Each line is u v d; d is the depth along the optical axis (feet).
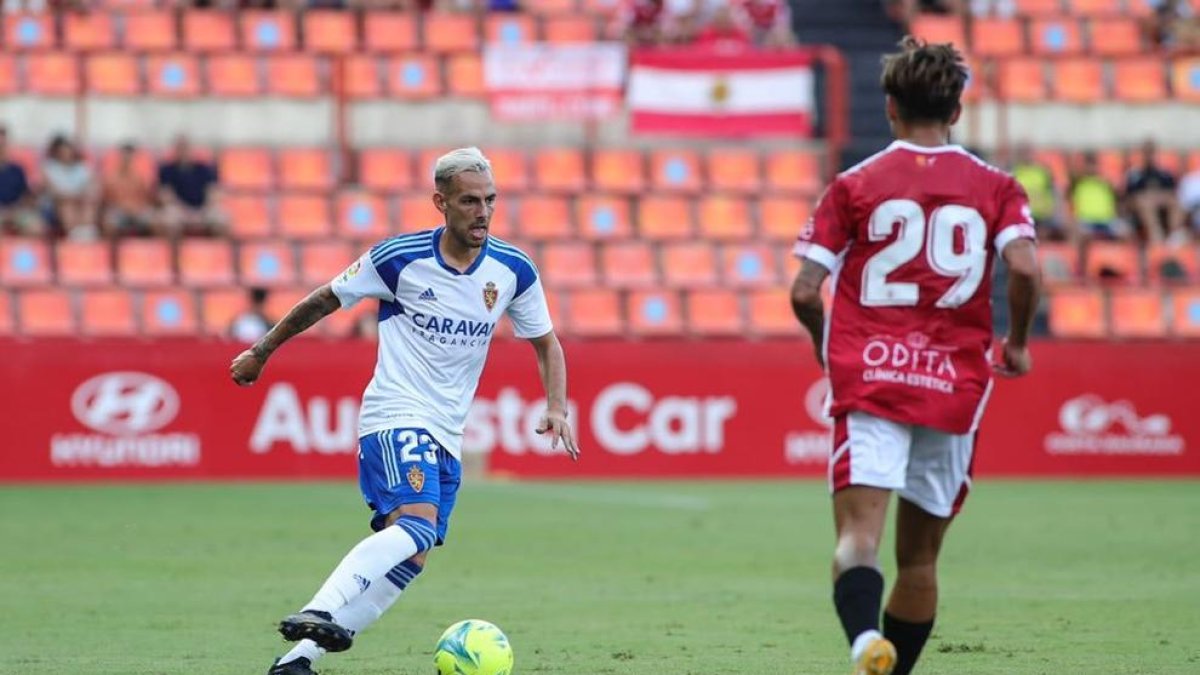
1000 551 156.56
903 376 71.77
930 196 72.38
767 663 95.14
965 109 300.40
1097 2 334.03
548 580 135.03
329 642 77.05
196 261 266.77
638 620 112.88
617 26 316.40
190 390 229.45
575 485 228.43
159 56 297.53
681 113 277.85
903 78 73.77
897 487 71.67
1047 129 308.60
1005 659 95.76
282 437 231.09
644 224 287.07
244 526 175.11
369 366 233.14
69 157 268.41
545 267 275.18
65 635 105.60
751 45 308.19
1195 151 310.04
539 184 294.25
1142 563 147.23
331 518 183.42
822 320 73.72
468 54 305.53
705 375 239.09
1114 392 246.06
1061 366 245.24
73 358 226.79
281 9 310.45
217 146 292.81
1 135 266.16
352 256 272.72
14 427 225.35
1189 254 283.38
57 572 138.92
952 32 321.93
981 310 73.05
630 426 237.45
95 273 263.49
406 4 315.37
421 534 80.28
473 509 195.42
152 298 259.19
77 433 226.79
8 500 202.90
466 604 120.88
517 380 236.22
